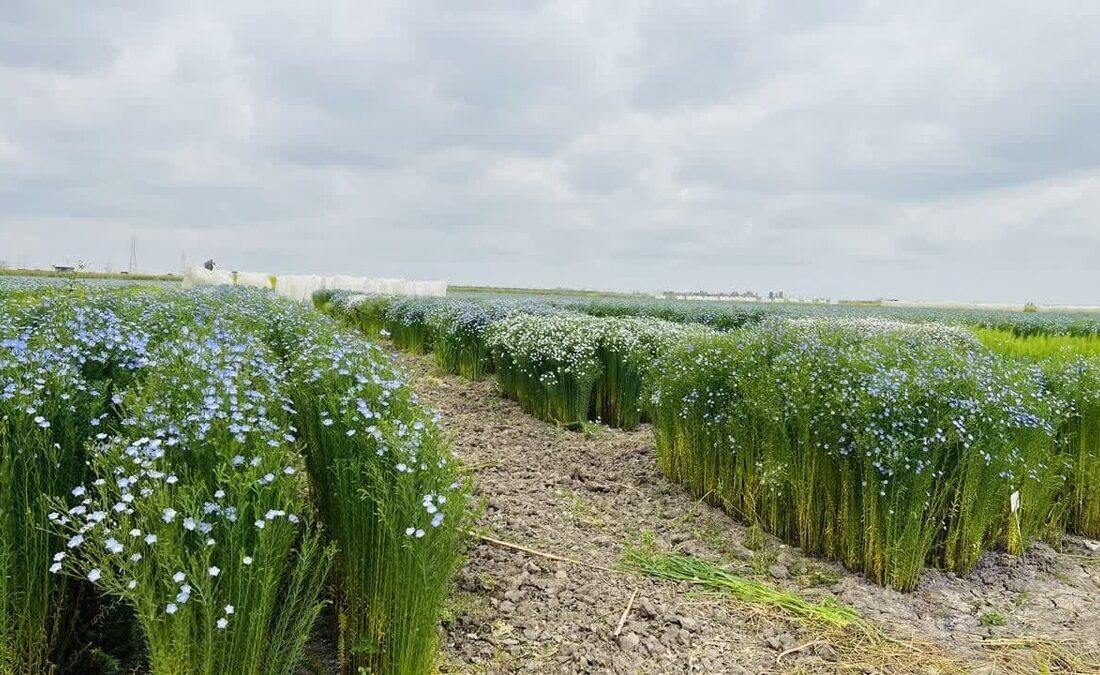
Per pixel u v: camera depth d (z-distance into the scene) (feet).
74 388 12.65
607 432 31.89
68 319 18.95
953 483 18.10
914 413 17.79
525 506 21.17
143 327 21.91
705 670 13.30
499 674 12.64
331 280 149.07
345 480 12.28
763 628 14.93
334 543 11.73
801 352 23.25
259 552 9.65
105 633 11.54
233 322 26.71
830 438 18.25
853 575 17.80
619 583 16.51
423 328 56.54
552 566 17.02
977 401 17.79
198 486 9.86
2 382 11.89
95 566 10.02
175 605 8.39
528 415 34.35
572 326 36.47
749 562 18.38
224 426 11.48
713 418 22.08
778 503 20.07
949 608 16.40
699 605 15.74
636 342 32.99
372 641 11.53
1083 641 15.01
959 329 54.03
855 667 13.64
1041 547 20.39
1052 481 20.26
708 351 24.32
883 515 17.19
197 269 130.11
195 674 9.21
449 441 15.88
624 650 13.71
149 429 11.37
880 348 26.27
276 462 10.94
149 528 9.60
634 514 21.59
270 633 11.37
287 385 16.26
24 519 10.46
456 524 12.37
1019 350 46.93
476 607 14.80
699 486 23.09
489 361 45.55
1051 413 20.44
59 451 11.49
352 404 13.58
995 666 13.92
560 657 13.30
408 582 11.05
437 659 12.70
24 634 10.39
